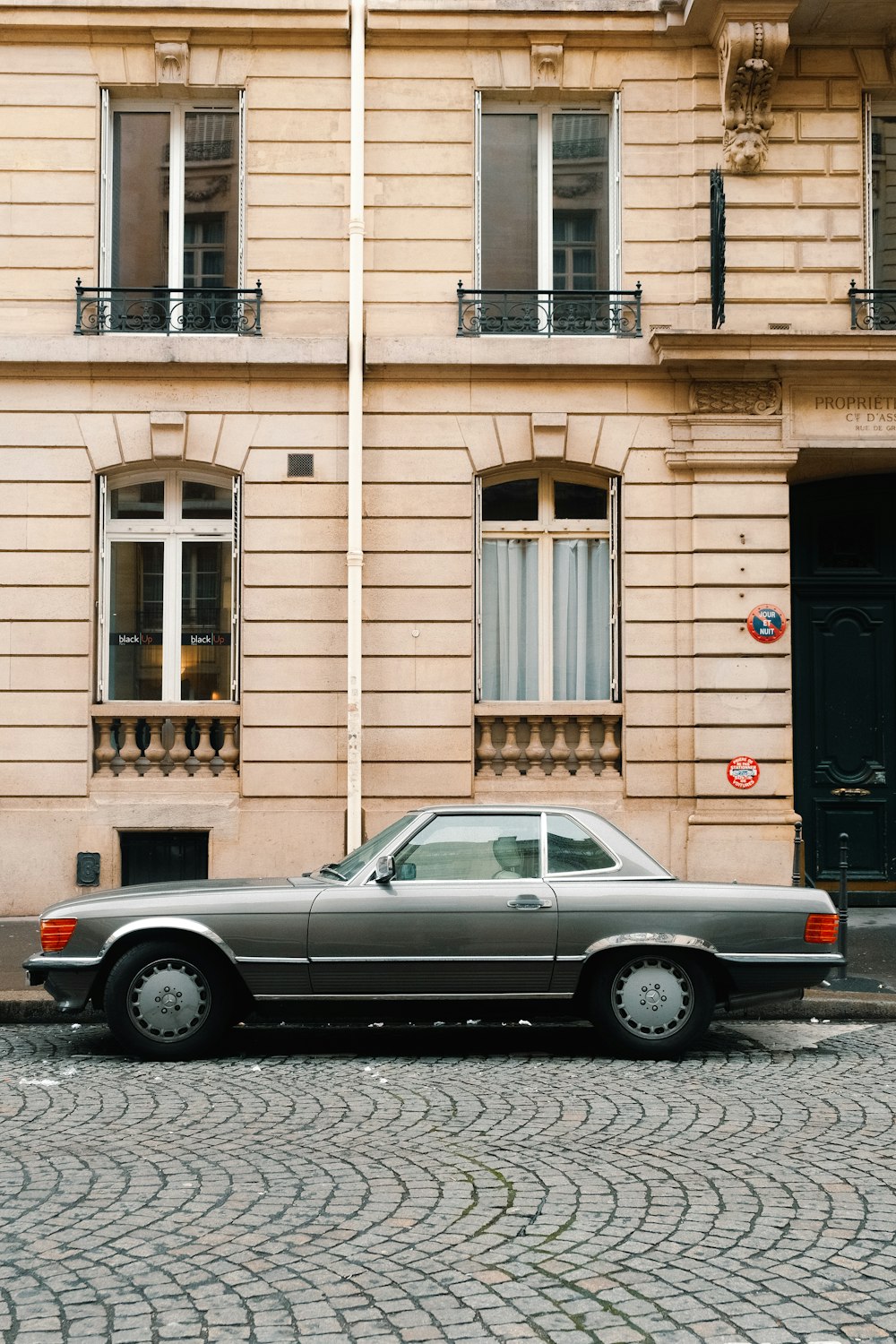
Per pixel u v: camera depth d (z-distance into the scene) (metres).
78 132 13.16
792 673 14.19
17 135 13.13
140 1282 4.13
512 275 13.57
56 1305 3.96
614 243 13.52
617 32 13.28
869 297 13.27
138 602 13.31
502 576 13.54
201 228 13.48
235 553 13.19
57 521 12.95
